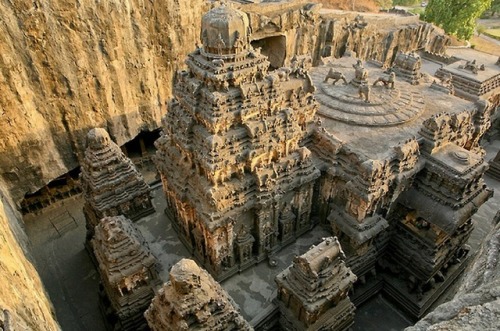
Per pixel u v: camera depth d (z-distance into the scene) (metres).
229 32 17.58
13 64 24.36
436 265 23.11
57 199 31.95
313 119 24.73
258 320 19.47
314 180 22.97
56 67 26.58
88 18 26.72
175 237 24.64
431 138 22.62
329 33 44.12
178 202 22.05
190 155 20.06
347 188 21.44
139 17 29.73
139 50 30.73
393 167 21.84
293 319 19.64
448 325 4.23
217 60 17.84
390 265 25.17
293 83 22.34
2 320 8.87
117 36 28.70
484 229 30.00
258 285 21.52
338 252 18.67
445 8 55.69
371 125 24.94
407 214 24.33
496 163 35.56
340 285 19.00
